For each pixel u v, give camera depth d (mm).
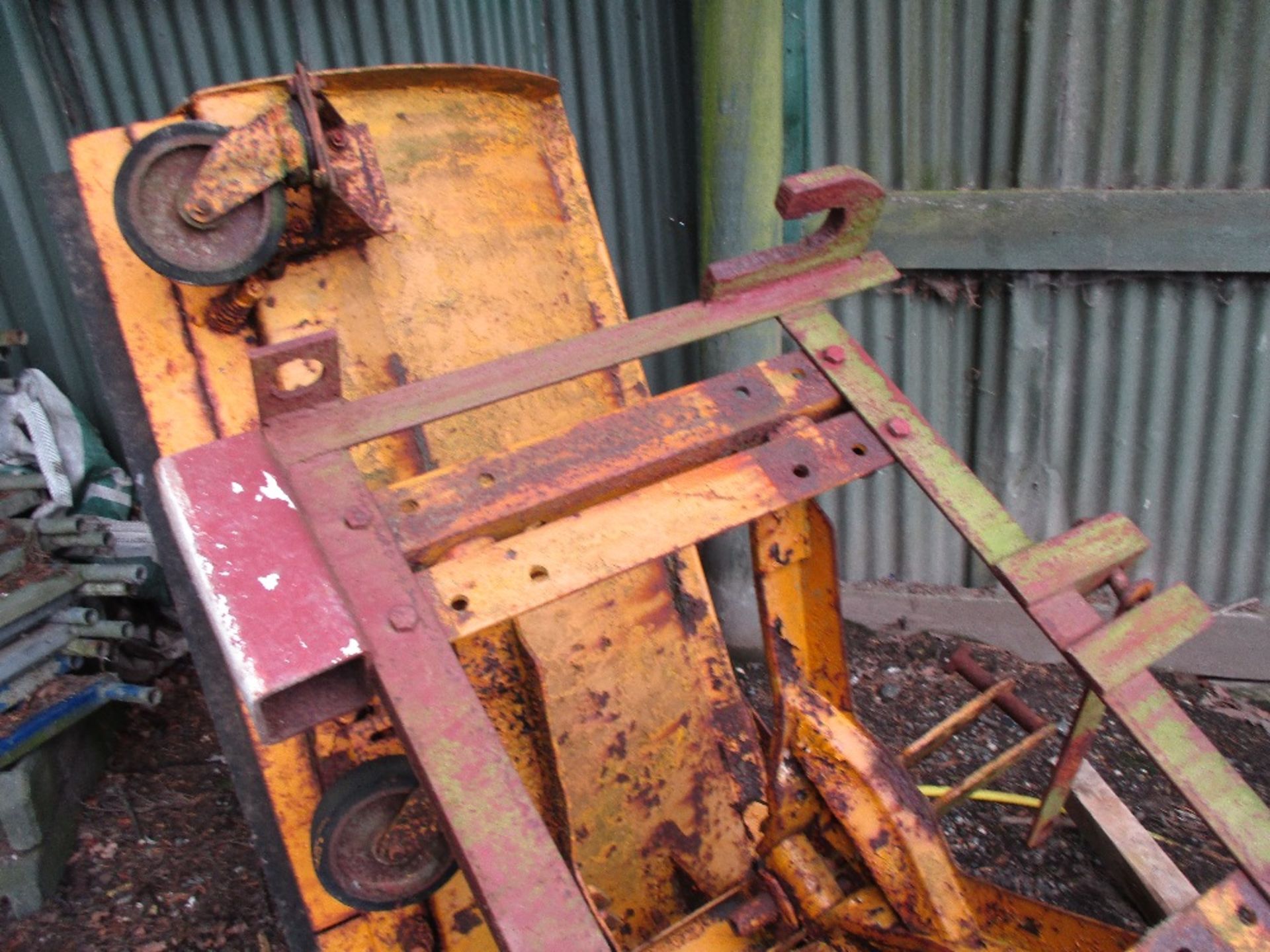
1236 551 3064
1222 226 2689
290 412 1294
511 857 1073
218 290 1732
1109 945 1627
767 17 2613
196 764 3025
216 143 1470
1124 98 2699
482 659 1727
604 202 3137
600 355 1446
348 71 1884
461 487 1318
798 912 1617
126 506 3055
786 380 1521
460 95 2051
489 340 1973
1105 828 2441
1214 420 2938
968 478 1444
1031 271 2914
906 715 3064
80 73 2943
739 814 1919
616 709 1815
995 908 1778
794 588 1720
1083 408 3041
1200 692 3125
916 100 2834
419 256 1928
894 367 3143
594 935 1048
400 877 1487
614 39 2951
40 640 2672
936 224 2893
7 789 2482
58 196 1765
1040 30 2680
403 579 1205
